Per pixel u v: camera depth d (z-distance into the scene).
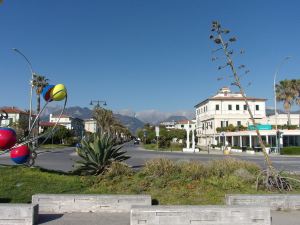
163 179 11.88
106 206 9.66
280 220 8.88
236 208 8.10
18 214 8.09
